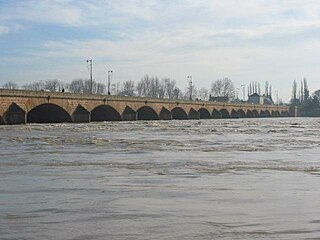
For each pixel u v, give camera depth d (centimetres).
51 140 5841
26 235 1619
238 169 3259
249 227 1717
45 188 2483
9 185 2575
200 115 19400
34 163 3566
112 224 1761
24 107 9862
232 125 11719
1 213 1927
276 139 6469
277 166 3428
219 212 1948
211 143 5638
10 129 8256
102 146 5119
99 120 13862
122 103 13600
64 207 2034
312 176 2945
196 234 1627
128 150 4662
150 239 1574
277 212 1948
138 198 2227
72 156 4084
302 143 5694
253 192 2383
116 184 2611
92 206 2053
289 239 1567
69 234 1631
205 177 2883
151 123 12388
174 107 16538
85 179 2788
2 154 4225
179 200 2181
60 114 11606
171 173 3050
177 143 5597
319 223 1775
